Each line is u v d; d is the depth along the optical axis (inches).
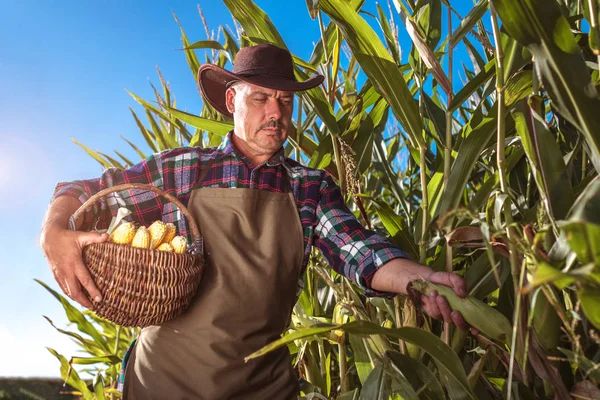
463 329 45.4
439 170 61.9
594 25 35.6
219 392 50.7
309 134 90.4
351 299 66.5
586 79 33.0
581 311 44.2
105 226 55.6
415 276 48.7
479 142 52.4
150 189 49.3
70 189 53.3
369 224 66.4
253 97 55.5
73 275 45.3
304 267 58.2
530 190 58.7
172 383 51.0
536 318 42.6
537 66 34.6
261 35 72.2
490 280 53.3
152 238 47.8
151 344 52.6
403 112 59.7
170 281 45.8
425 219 59.5
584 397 40.1
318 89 68.4
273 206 55.9
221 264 53.2
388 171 76.0
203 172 57.5
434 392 52.1
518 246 35.1
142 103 88.0
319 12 69.9
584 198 27.8
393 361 51.4
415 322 56.4
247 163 57.6
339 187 66.5
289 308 56.5
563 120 57.7
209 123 77.6
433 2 64.4
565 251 34.2
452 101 56.8
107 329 110.3
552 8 32.9
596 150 33.1
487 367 58.0
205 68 59.0
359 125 71.8
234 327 52.0
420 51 58.0
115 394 91.7
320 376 71.1
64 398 123.0
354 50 58.5
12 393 121.3
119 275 44.9
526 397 46.5
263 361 53.2
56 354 90.4
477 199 52.6
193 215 55.2
